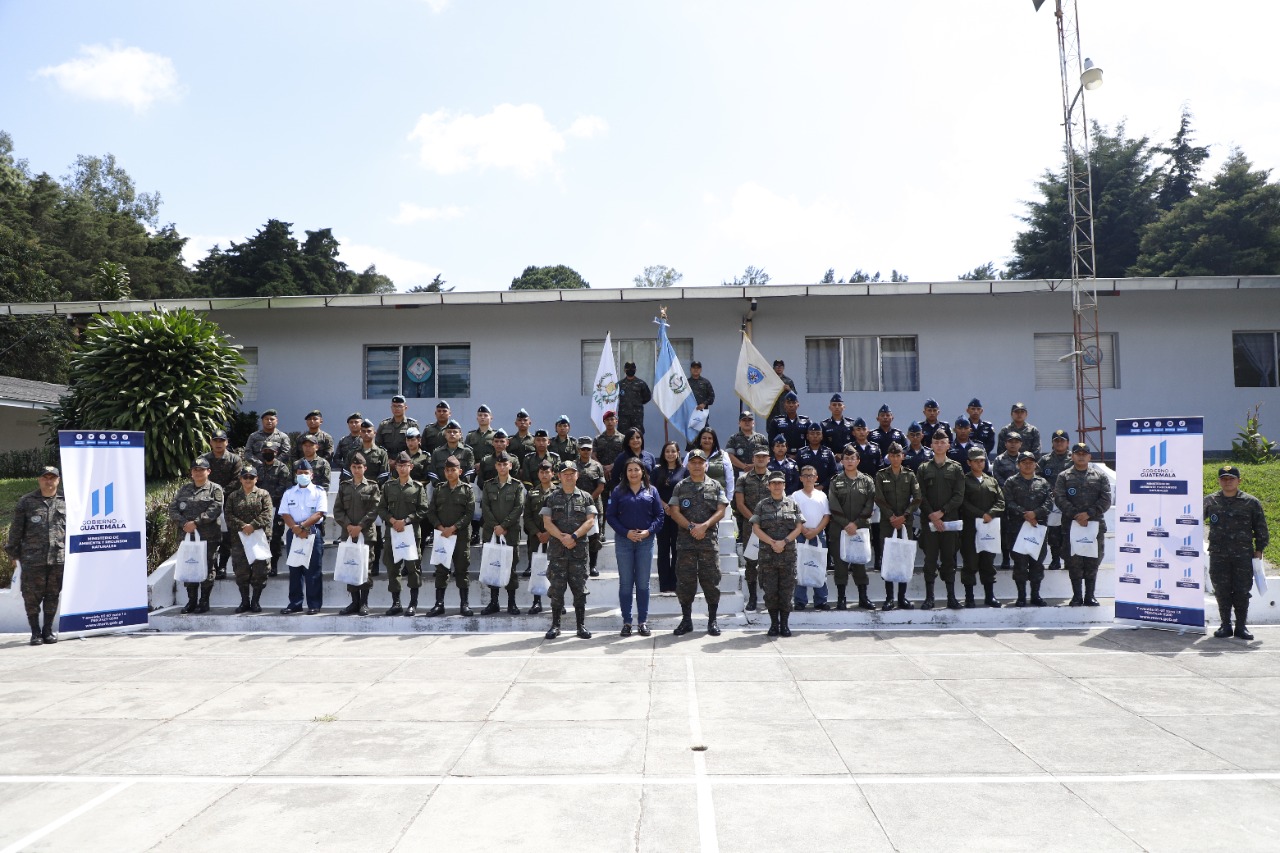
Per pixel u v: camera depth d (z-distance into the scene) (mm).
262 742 5629
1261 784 4750
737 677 7129
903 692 6633
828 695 6562
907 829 4207
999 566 10586
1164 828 4203
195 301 14961
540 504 9766
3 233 39844
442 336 15547
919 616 9273
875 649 8156
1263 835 4129
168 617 9680
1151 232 37719
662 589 10086
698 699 6473
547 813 4441
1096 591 10344
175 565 10641
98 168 62781
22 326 37250
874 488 9602
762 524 8828
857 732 5672
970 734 5617
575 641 8641
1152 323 15070
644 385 13500
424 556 11227
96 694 6895
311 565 9852
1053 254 40312
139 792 4824
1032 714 6039
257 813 4508
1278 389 15047
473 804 4570
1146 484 9125
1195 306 15070
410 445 10812
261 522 10039
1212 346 15047
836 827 4234
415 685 6992
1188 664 7496
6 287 38375
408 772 5047
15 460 18750
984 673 7211
